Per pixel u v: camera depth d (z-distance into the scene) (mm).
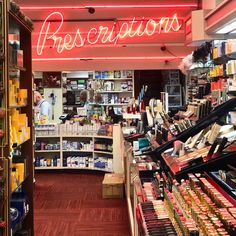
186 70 10500
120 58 11812
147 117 6707
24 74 4918
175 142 3574
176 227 2281
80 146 9820
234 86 6176
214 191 2469
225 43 7316
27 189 4867
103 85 13219
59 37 10383
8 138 3676
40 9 9445
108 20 10438
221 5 6641
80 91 13555
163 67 11828
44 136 9781
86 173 9781
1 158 3648
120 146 8578
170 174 3273
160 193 3137
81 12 9766
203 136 3627
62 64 11789
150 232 2229
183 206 2443
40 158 9906
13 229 4039
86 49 11695
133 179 3768
